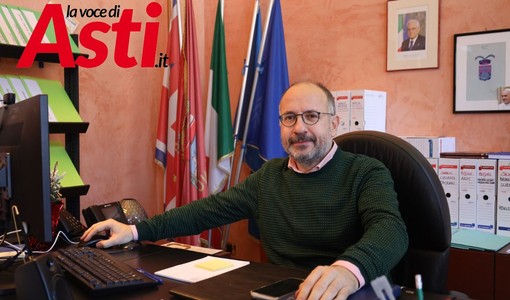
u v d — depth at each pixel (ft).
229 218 5.61
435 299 3.41
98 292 3.56
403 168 4.91
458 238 6.86
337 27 9.74
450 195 7.41
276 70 9.61
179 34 9.98
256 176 5.70
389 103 9.13
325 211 4.98
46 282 3.15
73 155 8.21
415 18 8.77
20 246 5.08
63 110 7.83
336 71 9.78
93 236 5.19
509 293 6.28
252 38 10.02
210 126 10.47
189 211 5.49
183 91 9.86
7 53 7.39
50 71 8.59
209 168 10.42
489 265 6.40
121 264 4.16
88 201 9.34
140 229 5.20
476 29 8.21
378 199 4.51
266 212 5.39
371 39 9.32
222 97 10.23
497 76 8.02
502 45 7.96
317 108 5.08
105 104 9.56
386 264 3.71
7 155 3.89
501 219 7.03
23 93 7.52
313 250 5.05
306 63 10.17
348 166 5.07
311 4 10.05
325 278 3.31
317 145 5.04
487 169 7.11
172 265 4.42
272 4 9.72
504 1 7.95
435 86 8.65
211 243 11.19
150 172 10.50
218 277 3.86
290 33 10.35
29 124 3.57
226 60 11.09
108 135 9.64
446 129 8.56
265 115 9.53
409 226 4.88
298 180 5.22
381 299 2.53
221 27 10.32
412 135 8.91
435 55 8.59
